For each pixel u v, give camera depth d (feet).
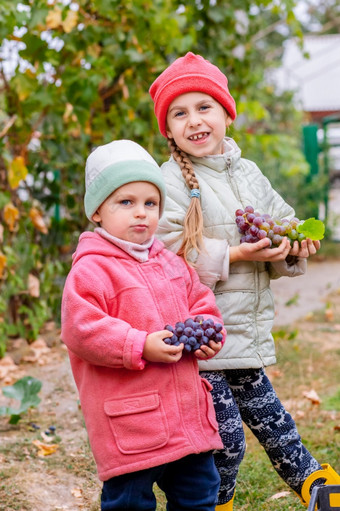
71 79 15.93
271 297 8.59
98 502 9.77
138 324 6.93
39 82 16.69
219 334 6.99
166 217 8.05
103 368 6.91
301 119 45.11
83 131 17.03
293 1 21.65
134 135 19.22
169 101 8.32
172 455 6.70
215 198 8.30
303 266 8.55
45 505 9.62
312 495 7.02
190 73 8.19
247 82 23.62
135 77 18.22
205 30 21.58
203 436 6.98
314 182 32.78
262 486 10.14
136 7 16.96
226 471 8.05
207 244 8.01
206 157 8.42
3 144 15.43
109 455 6.76
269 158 31.94
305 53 23.20
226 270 7.98
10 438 11.85
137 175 7.08
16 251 17.31
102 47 17.52
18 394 12.50
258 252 7.97
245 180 8.61
